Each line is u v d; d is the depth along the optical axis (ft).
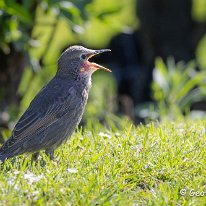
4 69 53.01
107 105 59.88
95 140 39.04
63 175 33.42
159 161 35.32
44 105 37.19
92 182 32.09
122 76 72.95
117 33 75.00
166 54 74.59
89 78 39.11
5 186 31.37
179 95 56.03
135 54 75.00
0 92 53.26
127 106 60.23
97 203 30.60
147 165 34.71
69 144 39.29
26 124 36.47
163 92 55.93
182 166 35.22
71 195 30.94
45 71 58.70
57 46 73.67
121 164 34.94
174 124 43.14
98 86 72.33
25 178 32.27
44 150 38.19
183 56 74.84
